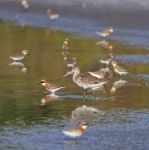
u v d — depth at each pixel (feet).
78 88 95.55
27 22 164.76
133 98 90.17
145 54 124.36
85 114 81.30
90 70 110.52
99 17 161.27
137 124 77.30
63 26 157.69
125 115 81.10
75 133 69.67
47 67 111.65
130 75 106.63
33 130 74.23
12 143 69.77
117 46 132.98
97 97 90.58
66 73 102.06
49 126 75.82
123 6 164.55
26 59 119.34
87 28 153.99
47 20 165.89
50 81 100.01
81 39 141.79
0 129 74.64
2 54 124.57
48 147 68.49
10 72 107.04
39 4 180.55
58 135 72.38
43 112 81.97
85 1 171.73
